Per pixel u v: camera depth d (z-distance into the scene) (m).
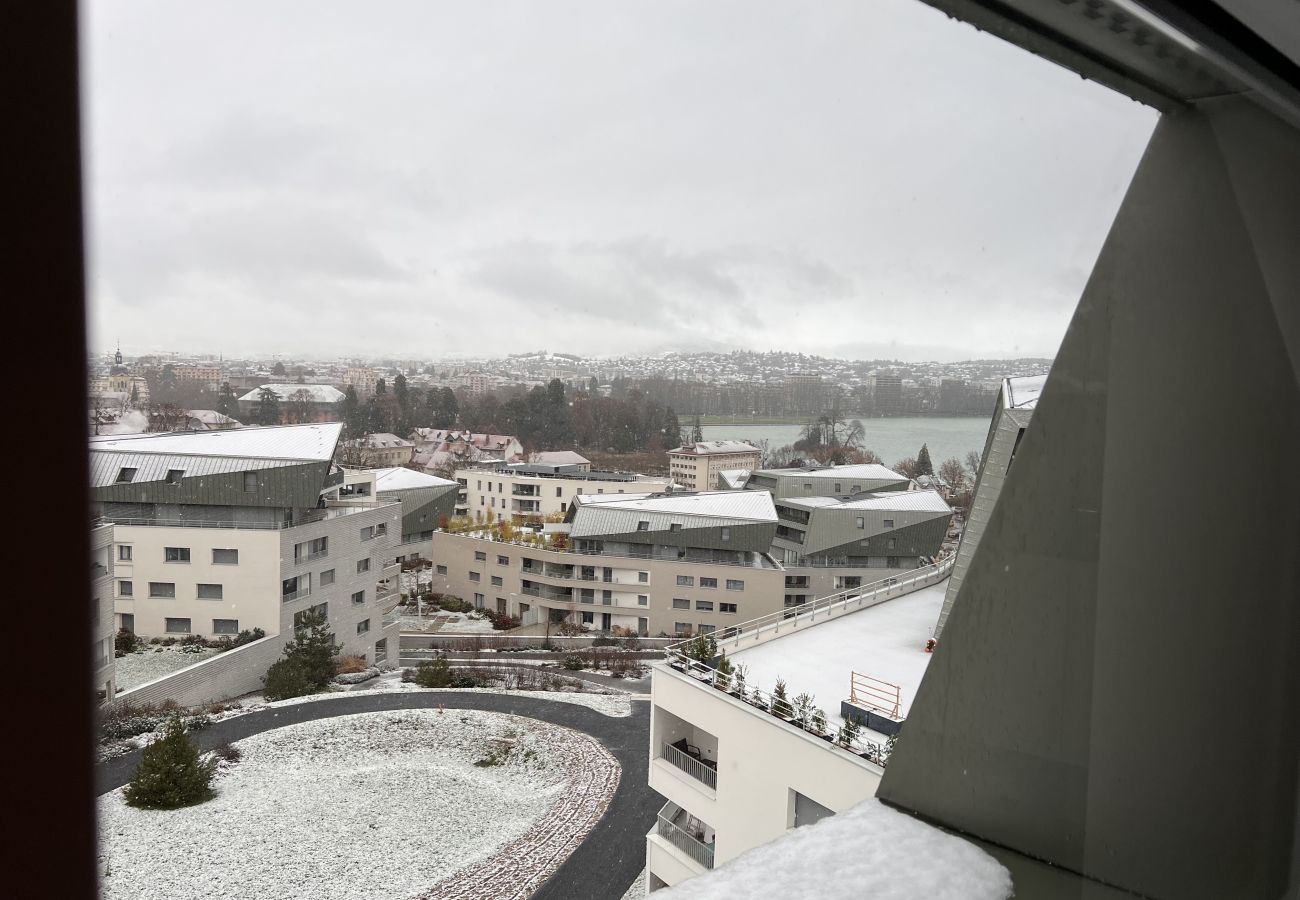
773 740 4.39
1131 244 1.72
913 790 1.47
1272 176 1.74
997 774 1.53
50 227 0.39
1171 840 1.75
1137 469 1.77
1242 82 1.47
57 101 0.39
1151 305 1.76
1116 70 1.49
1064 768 1.60
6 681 0.39
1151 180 1.70
